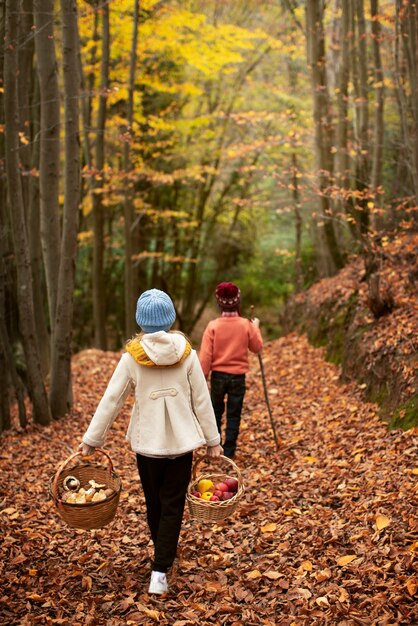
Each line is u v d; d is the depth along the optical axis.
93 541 4.01
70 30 6.44
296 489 4.67
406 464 4.48
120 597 3.37
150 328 3.35
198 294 20.97
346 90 10.75
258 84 15.13
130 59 11.92
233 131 16.67
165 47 13.30
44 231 7.12
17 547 3.91
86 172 9.05
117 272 18.00
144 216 17.20
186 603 3.26
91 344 17.06
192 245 18.22
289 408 7.00
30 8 7.44
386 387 6.07
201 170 14.40
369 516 3.85
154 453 3.27
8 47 5.71
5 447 5.96
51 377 7.05
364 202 10.06
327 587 3.23
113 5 10.82
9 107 5.86
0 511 4.47
